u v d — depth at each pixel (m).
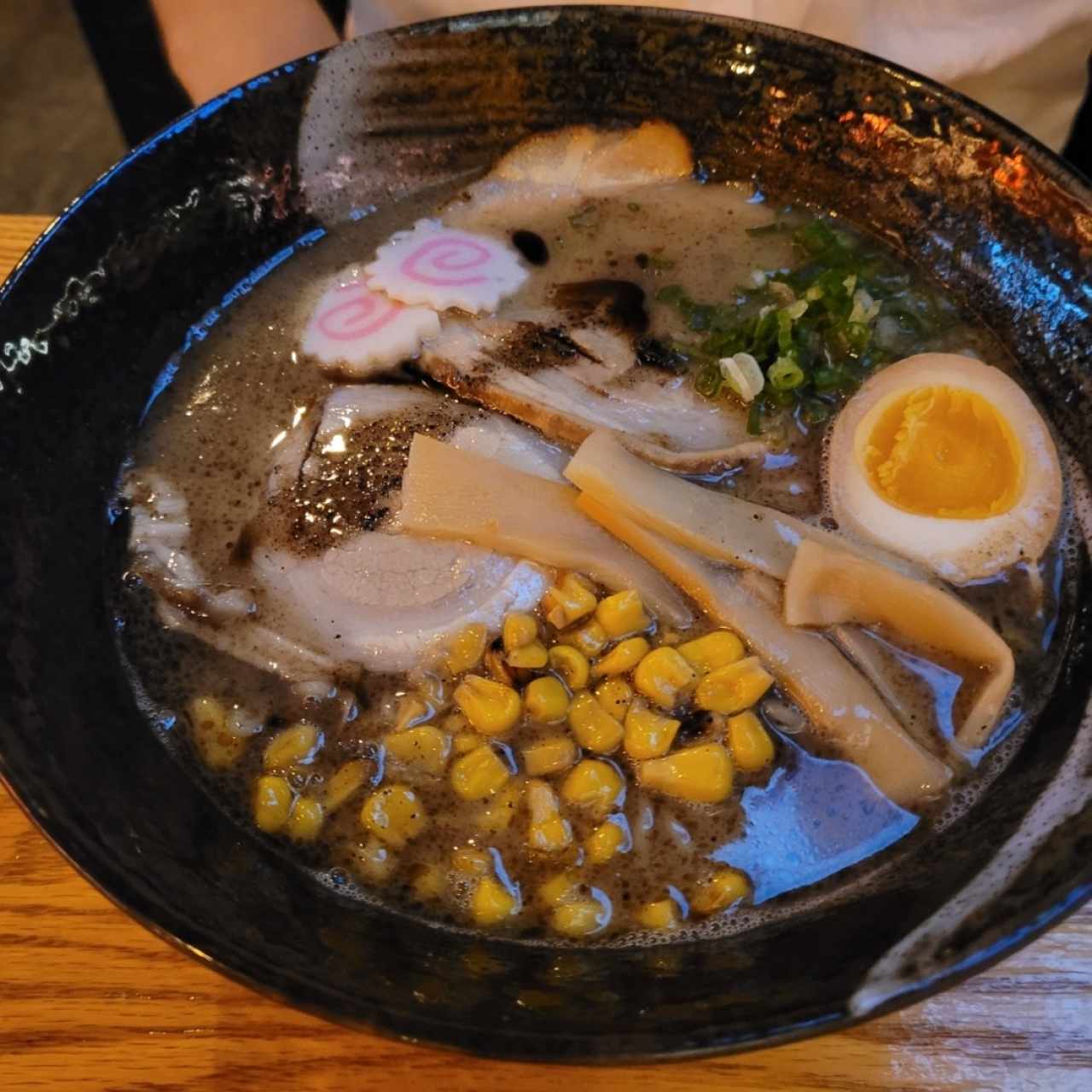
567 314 0.29
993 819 0.21
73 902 0.21
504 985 0.20
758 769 0.23
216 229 0.28
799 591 0.23
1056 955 0.20
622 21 0.28
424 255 0.29
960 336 0.28
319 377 0.28
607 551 0.25
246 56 0.35
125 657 0.24
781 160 0.30
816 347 0.28
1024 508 0.25
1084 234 0.25
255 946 0.19
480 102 0.29
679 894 0.22
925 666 0.24
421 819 0.22
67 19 0.57
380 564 0.25
